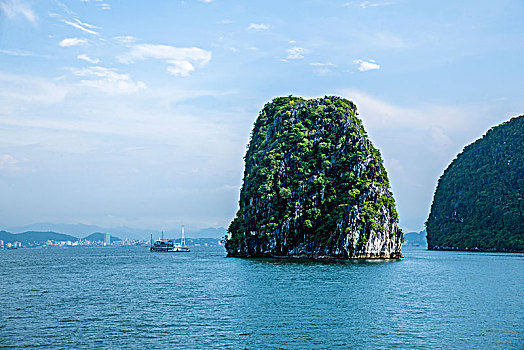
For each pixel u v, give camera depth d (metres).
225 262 168.00
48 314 61.16
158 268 140.88
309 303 68.19
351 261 169.12
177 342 47.34
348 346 46.16
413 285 90.94
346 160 198.12
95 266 155.88
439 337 49.38
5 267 154.38
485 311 63.06
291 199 194.25
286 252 191.12
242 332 51.03
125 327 53.50
